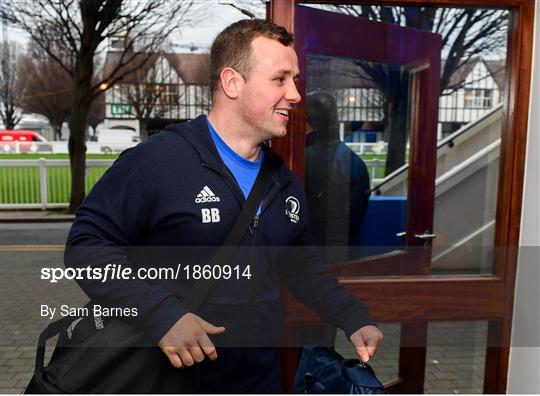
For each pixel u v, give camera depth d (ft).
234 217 3.31
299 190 3.81
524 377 5.67
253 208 3.36
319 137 6.10
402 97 6.85
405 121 6.93
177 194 3.17
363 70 6.39
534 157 5.53
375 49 6.15
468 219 8.21
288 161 5.59
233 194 3.32
